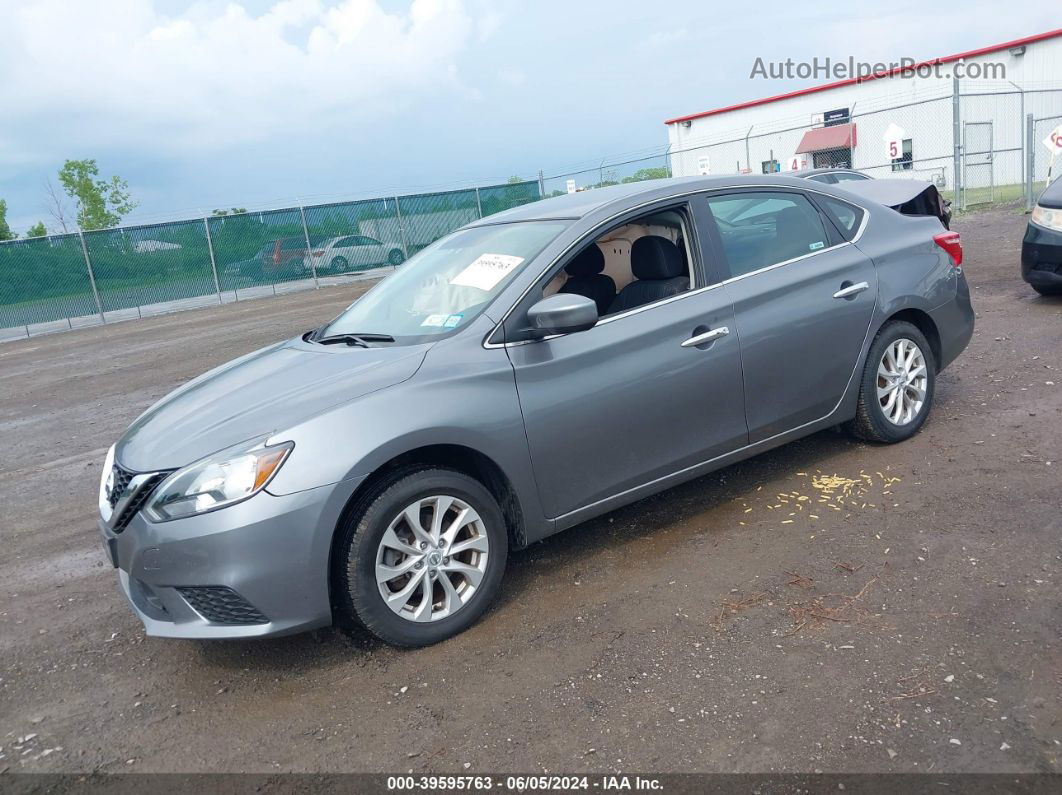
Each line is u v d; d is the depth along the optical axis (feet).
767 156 109.70
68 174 107.96
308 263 72.74
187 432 10.99
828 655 9.93
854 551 12.35
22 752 9.87
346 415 10.52
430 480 10.87
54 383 37.42
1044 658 9.39
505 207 78.89
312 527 10.13
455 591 11.32
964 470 14.62
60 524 17.97
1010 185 86.17
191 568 10.07
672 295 13.21
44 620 13.32
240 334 46.32
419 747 9.19
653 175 73.15
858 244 15.37
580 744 8.93
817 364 14.46
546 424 11.75
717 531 13.56
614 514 14.69
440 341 11.70
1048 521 12.45
